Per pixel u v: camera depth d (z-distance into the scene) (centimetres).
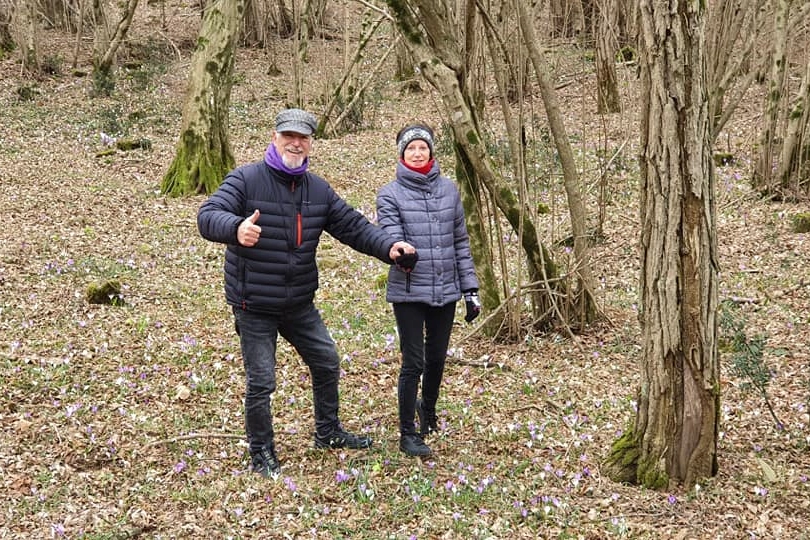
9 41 2420
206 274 871
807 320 691
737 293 780
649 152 405
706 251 408
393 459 473
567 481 446
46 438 490
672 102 390
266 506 420
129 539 390
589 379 598
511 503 425
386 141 1655
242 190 430
